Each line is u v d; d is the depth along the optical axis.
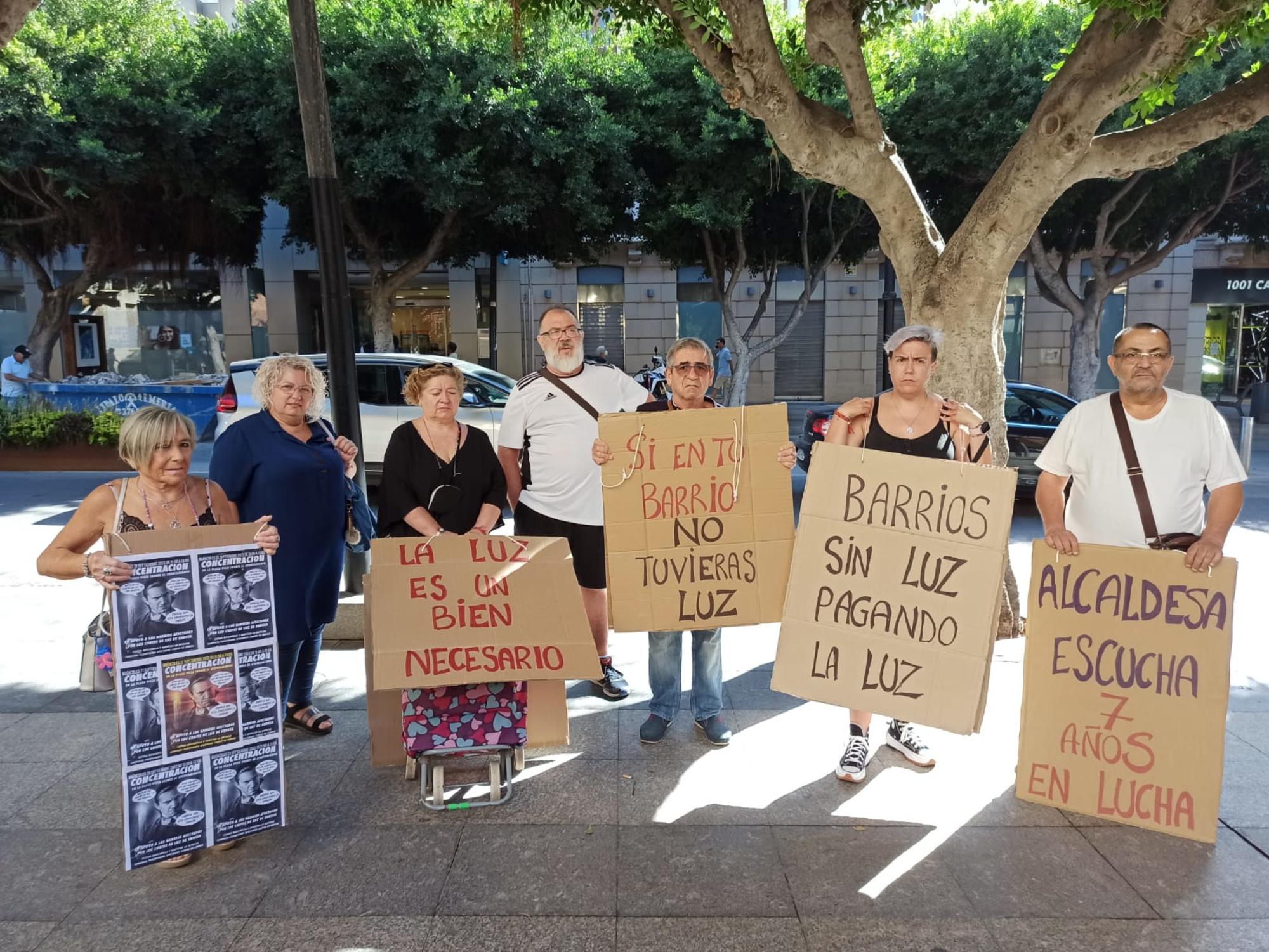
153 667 2.68
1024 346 22.59
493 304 17.92
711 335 22.84
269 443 3.39
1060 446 3.20
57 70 12.10
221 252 16.45
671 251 14.75
